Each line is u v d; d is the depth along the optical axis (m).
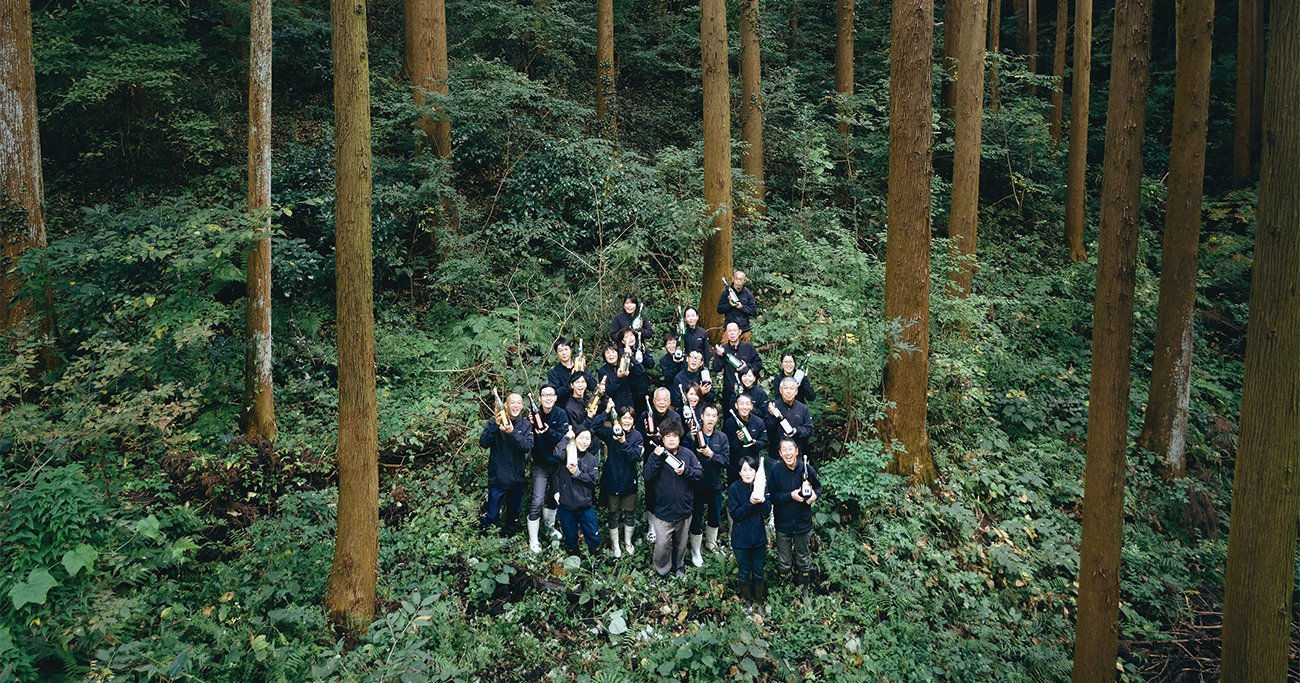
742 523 6.33
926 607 6.62
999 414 9.66
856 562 6.95
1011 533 7.64
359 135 5.18
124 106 10.55
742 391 7.62
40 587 4.27
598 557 6.83
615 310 10.05
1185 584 7.46
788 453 6.25
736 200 12.55
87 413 5.76
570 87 16.42
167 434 6.57
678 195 11.70
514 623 5.92
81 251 7.19
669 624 6.18
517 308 9.50
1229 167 16.97
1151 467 9.14
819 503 7.34
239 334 8.32
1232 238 14.23
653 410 7.27
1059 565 7.27
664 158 11.66
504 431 6.46
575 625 6.04
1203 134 8.73
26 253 7.09
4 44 7.29
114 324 7.27
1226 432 9.95
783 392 7.05
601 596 6.35
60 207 9.84
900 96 7.54
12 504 4.67
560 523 6.77
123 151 10.50
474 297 10.27
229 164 11.12
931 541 7.32
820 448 7.99
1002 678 5.99
